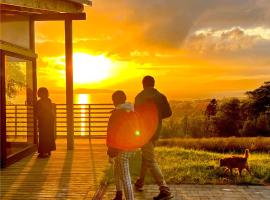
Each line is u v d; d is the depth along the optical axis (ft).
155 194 24.14
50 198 23.82
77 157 36.68
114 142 20.43
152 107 22.89
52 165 33.27
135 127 20.52
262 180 26.91
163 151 38.58
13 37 36.01
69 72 40.81
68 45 40.78
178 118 78.43
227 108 107.34
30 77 39.63
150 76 23.38
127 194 20.66
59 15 40.52
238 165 27.53
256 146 59.21
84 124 49.73
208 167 30.19
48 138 36.65
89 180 28.07
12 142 34.40
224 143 60.18
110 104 50.67
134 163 31.91
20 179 28.55
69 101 40.70
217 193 24.21
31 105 39.65
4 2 23.61
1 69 32.12
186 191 24.66
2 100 32.24
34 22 40.75
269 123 108.47
